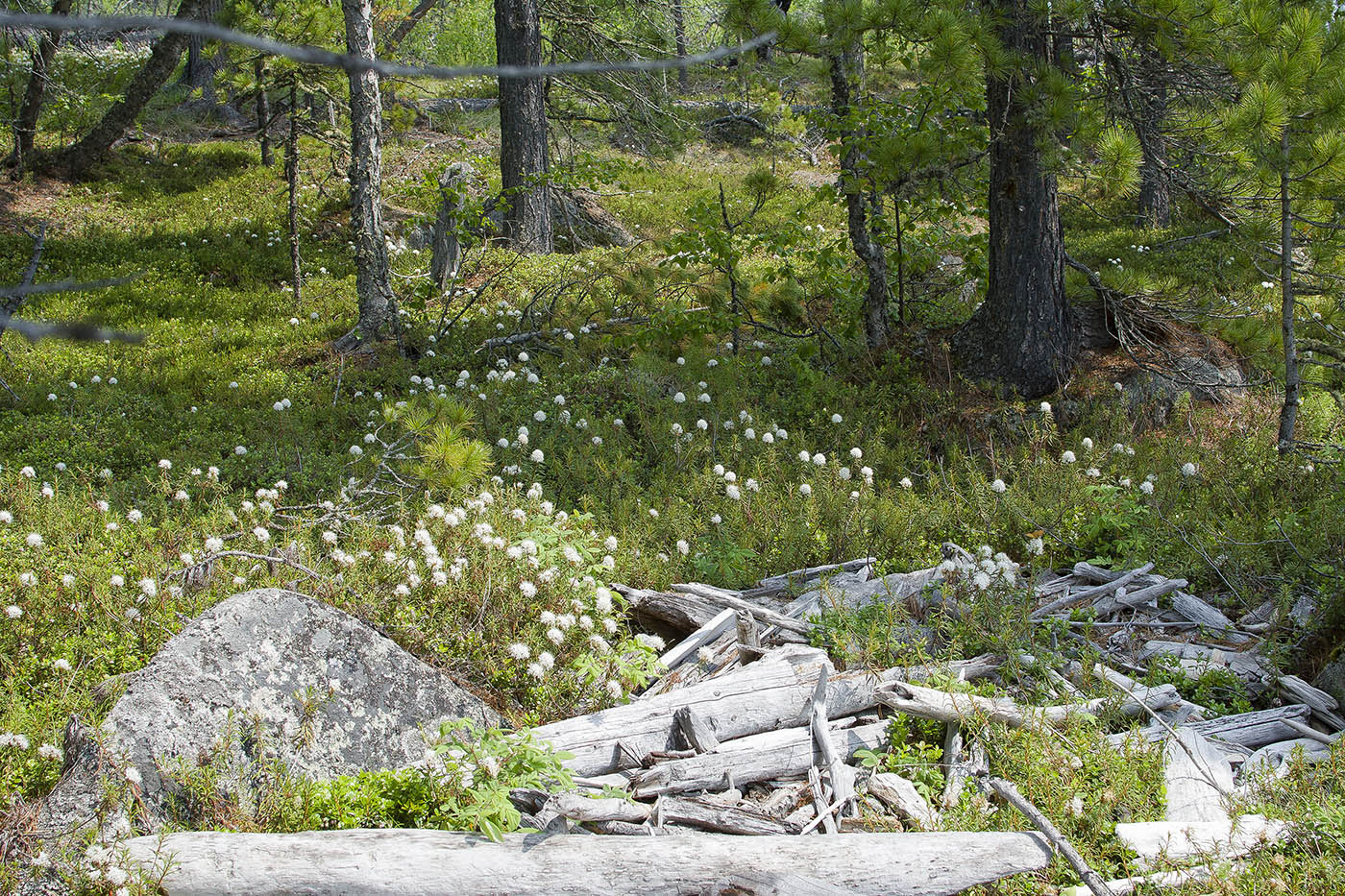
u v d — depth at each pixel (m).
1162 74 8.59
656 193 20.30
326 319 12.96
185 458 8.40
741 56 9.24
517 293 12.82
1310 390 9.74
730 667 5.25
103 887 3.25
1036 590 5.93
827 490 7.07
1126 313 9.88
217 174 20.03
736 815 4.00
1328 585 5.68
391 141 21.25
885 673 4.90
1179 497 7.09
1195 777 4.22
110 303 13.33
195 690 4.02
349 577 5.39
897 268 10.85
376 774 4.12
